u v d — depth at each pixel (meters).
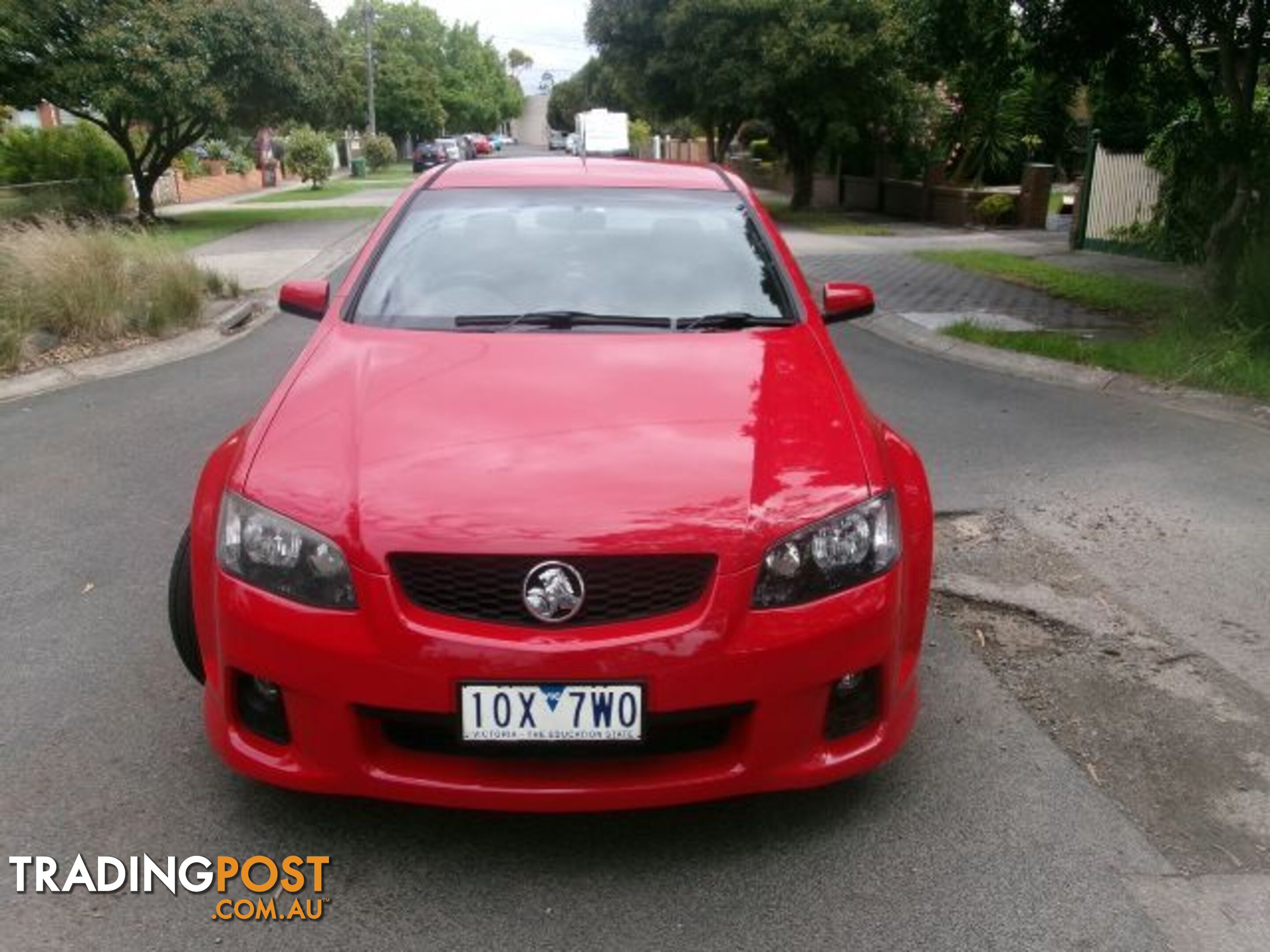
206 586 2.85
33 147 22.61
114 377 8.39
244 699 2.78
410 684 2.54
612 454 2.82
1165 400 7.67
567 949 2.48
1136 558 4.82
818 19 22.94
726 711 2.61
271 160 43.75
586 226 4.18
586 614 2.56
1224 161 10.30
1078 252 17.52
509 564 2.56
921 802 3.05
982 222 22.56
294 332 10.47
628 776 2.64
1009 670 3.83
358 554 2.58
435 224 4.17
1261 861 2.82
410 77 74.81
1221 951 2.50
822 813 3.00
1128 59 11.13
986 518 5.30
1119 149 16.77
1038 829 2.94
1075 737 3.40
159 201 29.72
